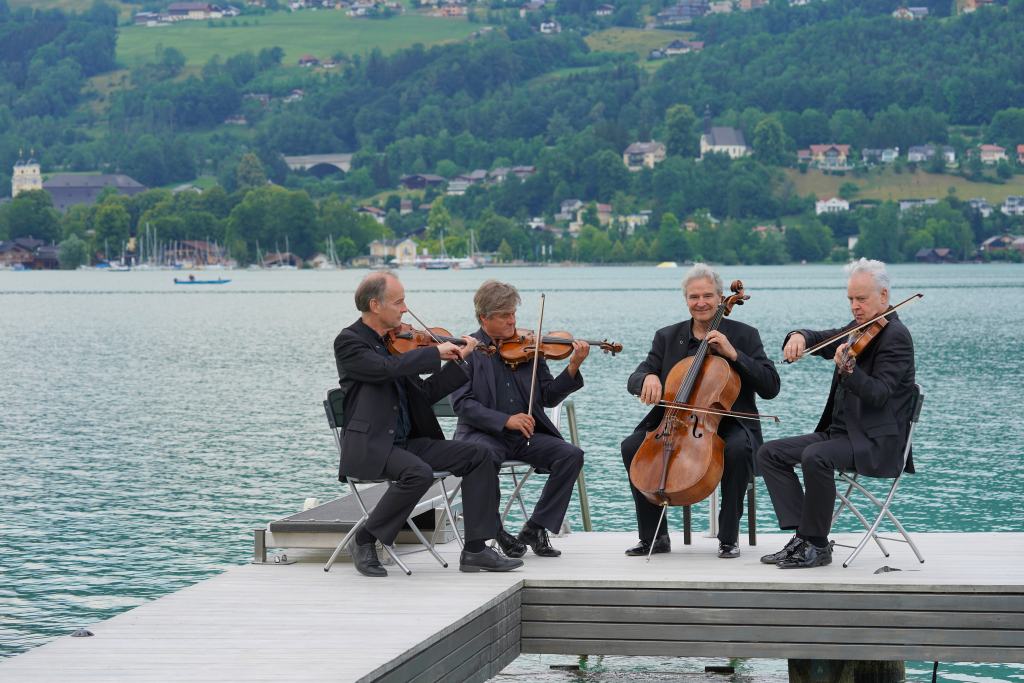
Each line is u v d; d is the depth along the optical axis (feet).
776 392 22.68
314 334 157.28
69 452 57.31
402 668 16.63
